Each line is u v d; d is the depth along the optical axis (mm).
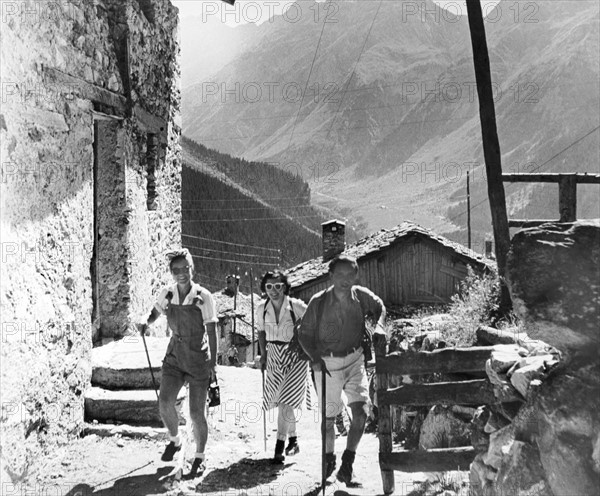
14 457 4949
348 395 5277
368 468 5941
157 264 10367
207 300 5441
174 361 5492
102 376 7047
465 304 9742
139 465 5668
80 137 6684
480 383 4531
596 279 2814
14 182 5152
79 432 6355
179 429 6398
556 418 2861
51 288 5867
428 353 4711
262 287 6129
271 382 6117
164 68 10828
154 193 10273
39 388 5496
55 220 6000
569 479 2748
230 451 6578
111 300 8578
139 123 9148
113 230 8547
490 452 3727
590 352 2867
